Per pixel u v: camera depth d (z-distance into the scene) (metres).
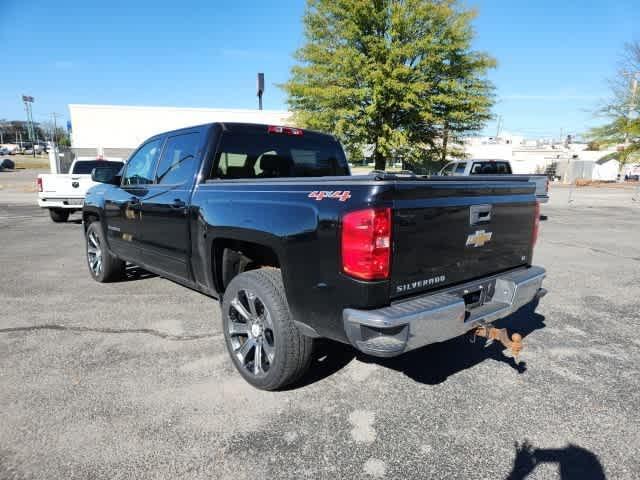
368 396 3.02
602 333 4.21
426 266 2.61
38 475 2.21
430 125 21.36
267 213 2.87
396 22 18.30
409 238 2.47
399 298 2.50
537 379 3.28
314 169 4.59
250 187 3.13
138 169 4.75
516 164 52.62
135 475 2.22
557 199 22.62
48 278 6.05
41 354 3.59
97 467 2.28
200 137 3.86
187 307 4.80
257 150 4.09
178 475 2.23
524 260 3.47
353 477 2.24
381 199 2.33
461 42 19.19
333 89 19.06
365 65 19.19
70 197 11.60
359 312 2.36
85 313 4.59
